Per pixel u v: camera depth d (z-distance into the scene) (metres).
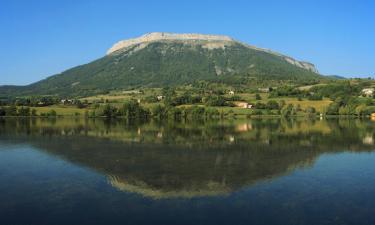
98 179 47.94
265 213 34.78
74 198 39.44
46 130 120.19
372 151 72.12
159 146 80.38
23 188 43.38
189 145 81.88
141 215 34.34
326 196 39.91
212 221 32.88
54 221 32.97
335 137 97.12
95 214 34.59
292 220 33.00
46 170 53.47
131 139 93.88
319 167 55.84
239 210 35.59
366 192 41.38
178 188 43.56
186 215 34.34
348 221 32.72
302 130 118.62
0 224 32.31
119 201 38.47
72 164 58.31
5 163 59.06
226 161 61.72
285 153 70.19
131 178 48.62
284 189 42.81
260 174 51.00
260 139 93.38
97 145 82.06
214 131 116.69
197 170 53.88
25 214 34.62
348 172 51.91
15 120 179.38
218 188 43.53
